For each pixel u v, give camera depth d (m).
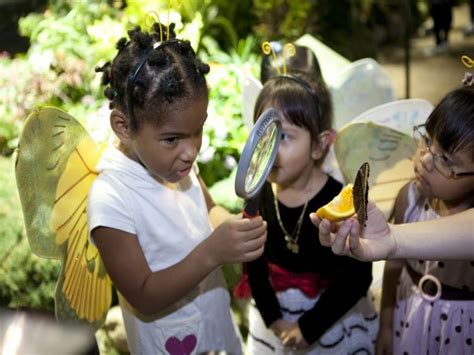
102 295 1.64
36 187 1.37
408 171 1.94
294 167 1.63
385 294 1.80
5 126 3.65
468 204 1.57
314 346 1.76
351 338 1.77
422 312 1.62
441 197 1.50
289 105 1.59
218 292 1.64
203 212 1.64
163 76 1.32
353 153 1.81
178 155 1.38
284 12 4.81
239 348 1.72
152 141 1.36
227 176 3.33
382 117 1.84
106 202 1.42
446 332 1.59
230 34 4.66
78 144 1.50
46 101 3.76
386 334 1.79
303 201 1.69
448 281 1.58
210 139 3.31
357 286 1.67
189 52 1.42
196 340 1.58
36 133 1.34
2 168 3.25
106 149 1.54
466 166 1.42
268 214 1.74
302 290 1.72
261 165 1.34
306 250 1.70
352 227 1.30
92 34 3.70
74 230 1.50
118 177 1.46
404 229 1.39
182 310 1.56
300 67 2.10
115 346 2.54
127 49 1.40
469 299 1.58
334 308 1.66
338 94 2.27
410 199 1.70
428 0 6.26
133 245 1.44
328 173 1.78
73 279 1.49
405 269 1.70
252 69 3.69
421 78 5.25
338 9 5.76
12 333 1.06
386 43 6.53
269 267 1.77
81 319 1.53
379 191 2.00
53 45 4.00
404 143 1.84
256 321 1.86
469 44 6.06
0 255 2.67
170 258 1.51
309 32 4.98
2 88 3.77
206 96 1.39
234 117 3.43
